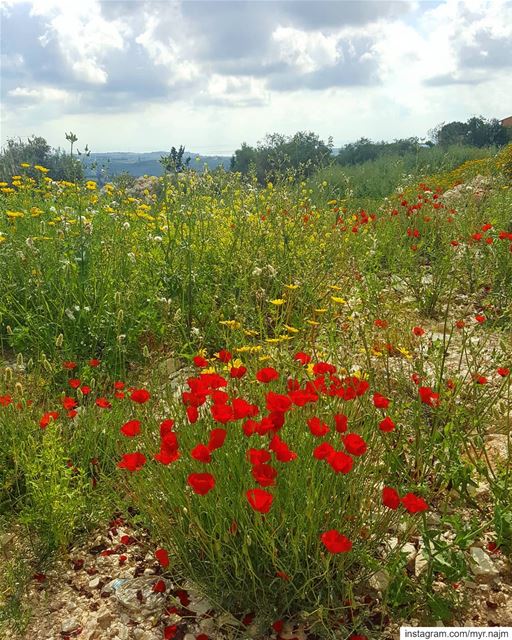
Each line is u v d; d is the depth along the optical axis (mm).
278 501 2258
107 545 2775
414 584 2311
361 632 2188
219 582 2379
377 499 2521
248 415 2223
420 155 22875
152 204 7348
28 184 7625
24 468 2924
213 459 2412
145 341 4711
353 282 5496
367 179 18469
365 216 7008
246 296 4824
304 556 2303
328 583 2232
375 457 2732
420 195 8695
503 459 3078
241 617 2316
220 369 3662
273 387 2896
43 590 2537
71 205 6984
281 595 2291
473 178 12609
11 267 5031
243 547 2119
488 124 43781
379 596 2334
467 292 5844
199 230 5895
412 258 6352
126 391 3457
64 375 4152
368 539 2438
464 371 4012
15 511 2988
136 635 2273
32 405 3344
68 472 2805
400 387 3568
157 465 2627
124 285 4848
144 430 2879
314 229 6355
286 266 5418
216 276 5312
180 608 2371
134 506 2867
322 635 2193
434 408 2902
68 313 4406
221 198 7219
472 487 2902
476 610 2297
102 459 3205
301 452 2436
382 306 5000
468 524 2660
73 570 2637
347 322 4609
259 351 3652
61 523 2664
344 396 2529
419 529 2455
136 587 2490
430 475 2969
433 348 3498
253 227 6086
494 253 6020
